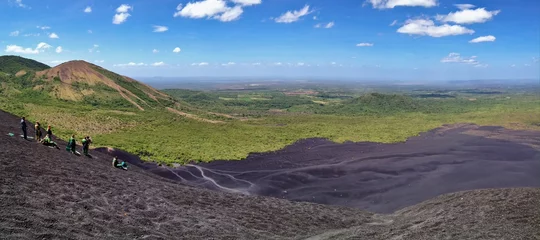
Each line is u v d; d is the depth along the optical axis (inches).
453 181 1616.6
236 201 1007.6
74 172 819.4
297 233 810.8
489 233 665.0
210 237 657.0
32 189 613.6
